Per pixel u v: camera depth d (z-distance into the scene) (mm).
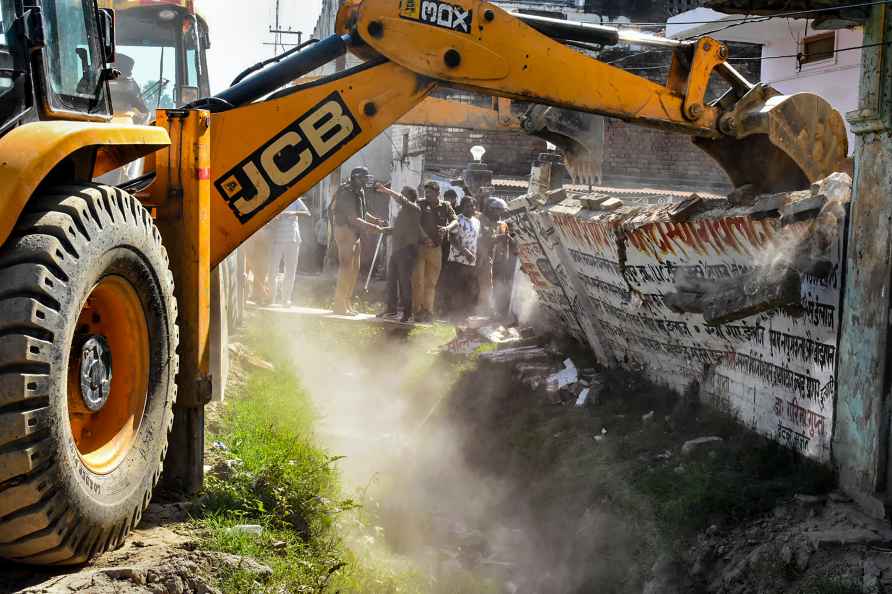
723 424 7500
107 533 3949
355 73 6059
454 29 6227
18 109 3973
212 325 7676
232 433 6859
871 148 5566
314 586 4590
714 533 5902
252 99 6121
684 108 6996
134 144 4352
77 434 4039
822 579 4906
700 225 6965
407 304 14062
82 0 4652
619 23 23094
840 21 5961
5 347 3330
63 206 3684
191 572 4016
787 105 7098
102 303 4129
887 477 5438
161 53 10977
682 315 7809
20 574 3689
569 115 9016
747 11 6234
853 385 5688
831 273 5902
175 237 5078
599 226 8711
